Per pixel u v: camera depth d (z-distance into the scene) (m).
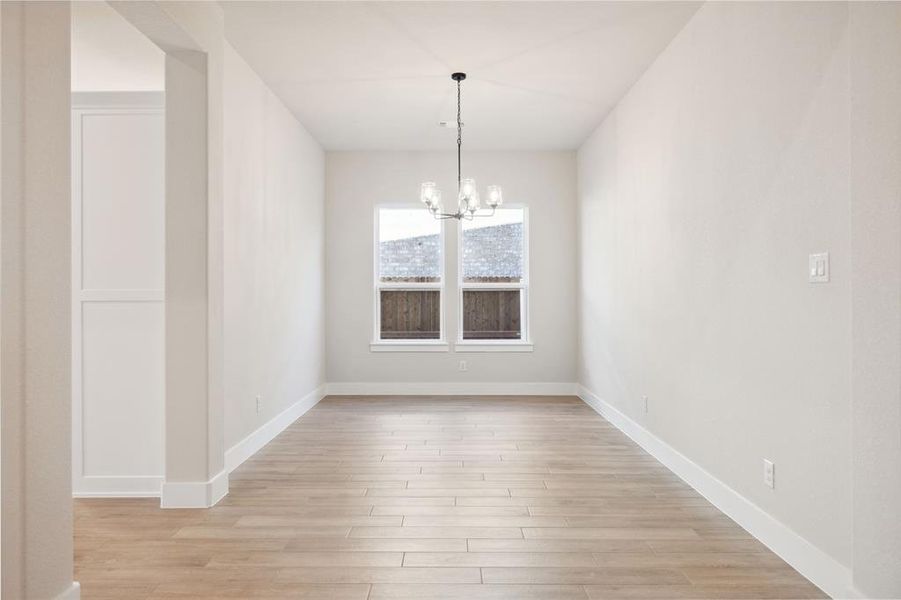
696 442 3.63
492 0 3.57
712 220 3.41
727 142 3.22
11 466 1.80
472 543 2.79
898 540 1.91
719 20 3.33
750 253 2.96
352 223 7.33
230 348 4.11
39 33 1.91
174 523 3.04
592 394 6.48
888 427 1.95
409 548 2.73
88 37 3.99
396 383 7.34
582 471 4.01
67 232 2.04
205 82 3.29
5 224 1.78
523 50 4.29
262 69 4.61
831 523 2.31
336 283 7.33
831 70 2.31
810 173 2.45
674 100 4.04
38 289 1.91
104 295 3.44
